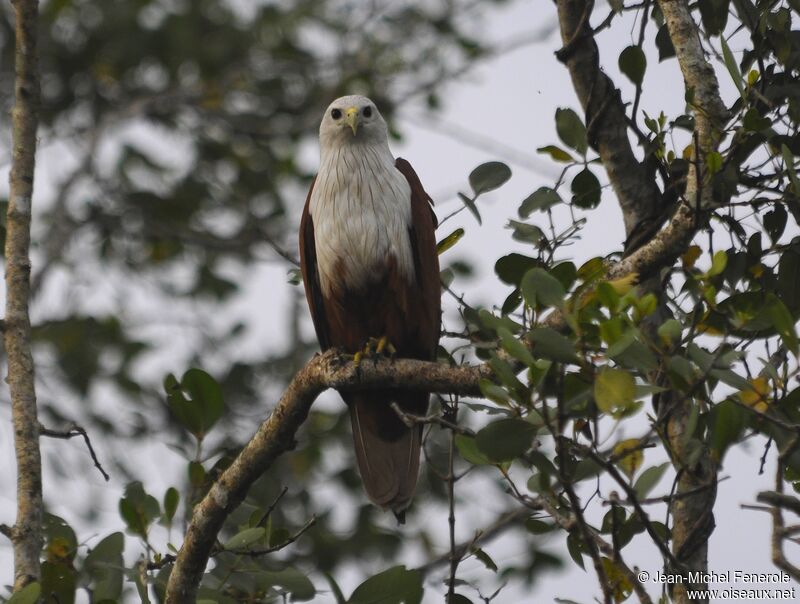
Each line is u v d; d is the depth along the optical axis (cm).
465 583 900
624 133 959
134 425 1546
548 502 798
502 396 711
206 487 963
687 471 754
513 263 898
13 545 789
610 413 704
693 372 703
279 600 912
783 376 793
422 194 1191
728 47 840
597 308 744
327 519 1504
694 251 891
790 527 663
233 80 1997
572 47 970
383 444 1088
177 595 877
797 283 834
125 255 1894
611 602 702
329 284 1159
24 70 934
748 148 863
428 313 1151
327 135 1178
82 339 1672
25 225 899
